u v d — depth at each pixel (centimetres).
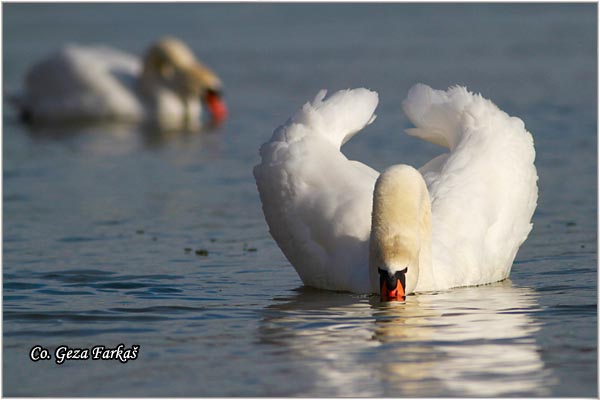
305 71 3741
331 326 1266
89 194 2222
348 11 5122
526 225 1577
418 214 1390
